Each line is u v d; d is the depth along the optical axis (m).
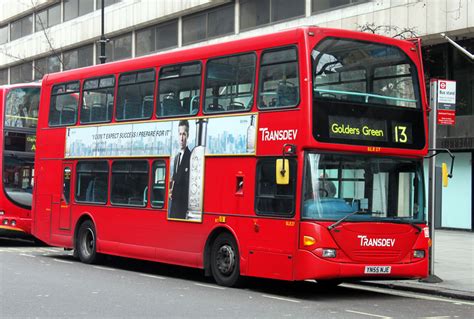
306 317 10.19
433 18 24.95
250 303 11.44
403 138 12.78
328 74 12.20
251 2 32.41
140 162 15.66
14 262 17.30
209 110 13.98
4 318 9.66
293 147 12.05
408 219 12.64
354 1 27.50
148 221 15.30
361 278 12.28
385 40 12.92
